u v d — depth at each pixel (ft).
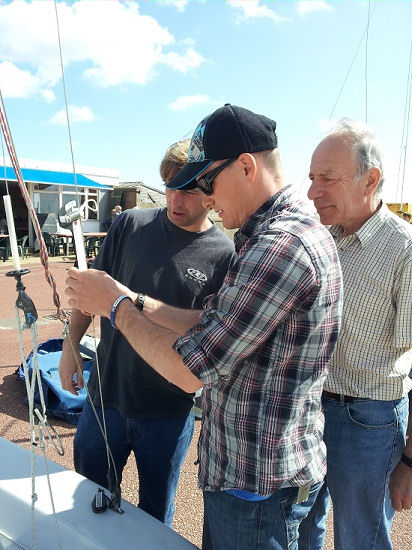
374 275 5.02
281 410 3.39
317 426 3.81
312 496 3.89
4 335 18.97
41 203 51.49
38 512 4.29
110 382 6.06
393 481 5.38
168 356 3.40
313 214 3.65
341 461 5.33
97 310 3.84
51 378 12.26
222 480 3.61
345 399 5.27
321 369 3.51
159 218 6.20
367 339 5.10
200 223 6.00
